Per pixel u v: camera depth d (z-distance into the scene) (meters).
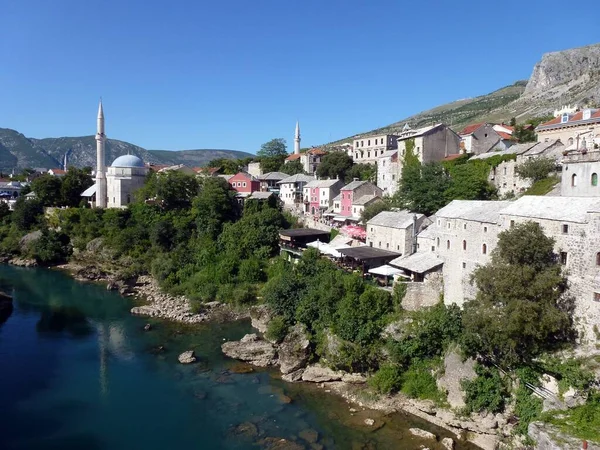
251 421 41.12
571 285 39.09
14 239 116.25
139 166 132.88
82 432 39.22
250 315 67.94
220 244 91.00
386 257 62.88
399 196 79.56
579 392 34.75
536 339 38.94
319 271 64.25
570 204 41.38
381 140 120.25
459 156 81.75
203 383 48.28
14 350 56.53
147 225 105.31
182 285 81.56
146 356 54.91
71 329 64.25
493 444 37.38
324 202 106.12
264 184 131.25
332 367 49.66
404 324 48.88
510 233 40.50
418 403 43.00
